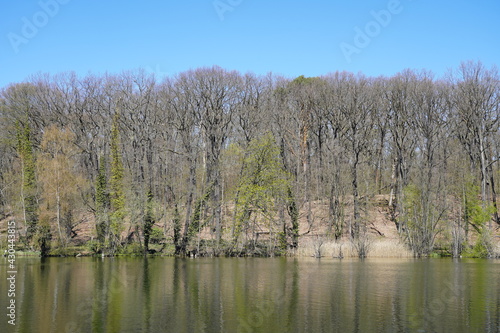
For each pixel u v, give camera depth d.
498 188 73.88
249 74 71.38
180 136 75.12
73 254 59.97
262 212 59.75
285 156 68.81
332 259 55.34
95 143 73.62
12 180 64.19
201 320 25.45
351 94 66.81
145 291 33.38
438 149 68.38
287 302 29.58
